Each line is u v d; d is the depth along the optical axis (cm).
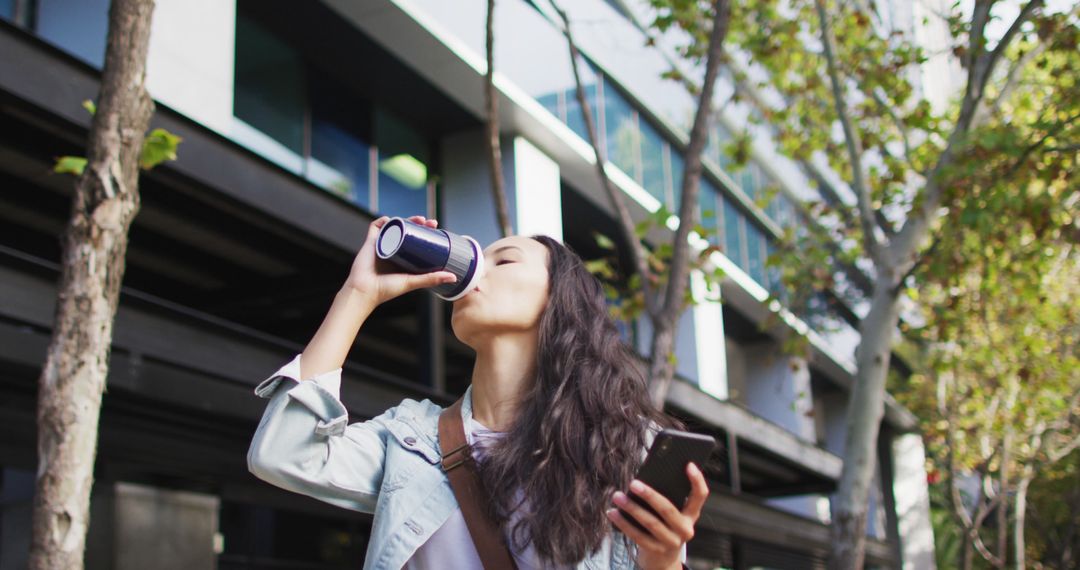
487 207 1461
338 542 1389
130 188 420
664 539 148
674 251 674
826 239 1342
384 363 1580
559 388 179
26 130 827
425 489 175
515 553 170
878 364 1060
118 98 417
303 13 1200
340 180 1288
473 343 191
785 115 1188
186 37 938
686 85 986
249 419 852
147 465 806
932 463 2675
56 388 392
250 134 1146
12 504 872
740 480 2547
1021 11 999
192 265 1152
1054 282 1677
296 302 1198
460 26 1313
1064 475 2580
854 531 1024
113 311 412
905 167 1181
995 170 1008
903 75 1108
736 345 2558
